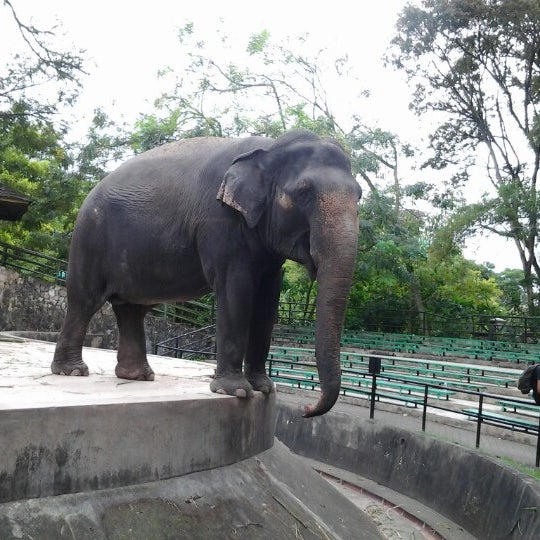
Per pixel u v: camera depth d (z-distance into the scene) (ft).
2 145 78.38
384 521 22.77
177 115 82.43
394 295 95.04
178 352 63.87
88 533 12.23
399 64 94.94
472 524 21.66
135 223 17.66
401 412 42.27
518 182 86.33
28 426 12.13
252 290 16.67
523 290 105.09
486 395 29.55
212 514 14.47
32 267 90.89
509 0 85.30
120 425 13.62
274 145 16.05
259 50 83.20
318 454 30.66
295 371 51.72
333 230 14.47
